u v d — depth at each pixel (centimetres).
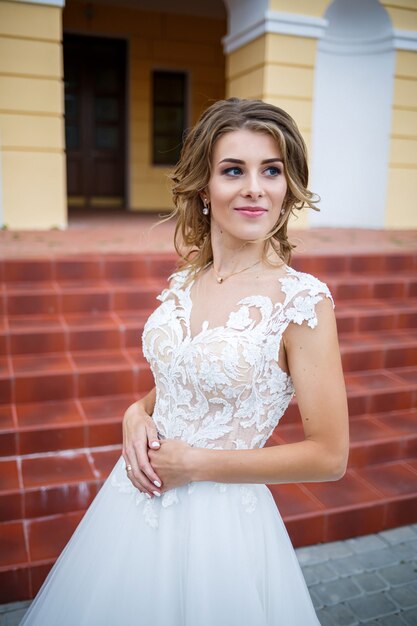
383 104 763
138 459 141
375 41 749
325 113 789
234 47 738
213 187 138
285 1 663
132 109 1049
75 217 862
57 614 153
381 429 366
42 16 608
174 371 141
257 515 148
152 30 1027
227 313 140
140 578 143
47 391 352
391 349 427
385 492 319
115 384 363
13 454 316
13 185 636
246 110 135
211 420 139
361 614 251
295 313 129
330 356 130
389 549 297
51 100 630
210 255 157
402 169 777
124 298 429
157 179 1086
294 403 364
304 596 153
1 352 377
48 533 276
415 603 259
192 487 143
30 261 430
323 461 128
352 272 516
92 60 1036
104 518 157
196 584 136
